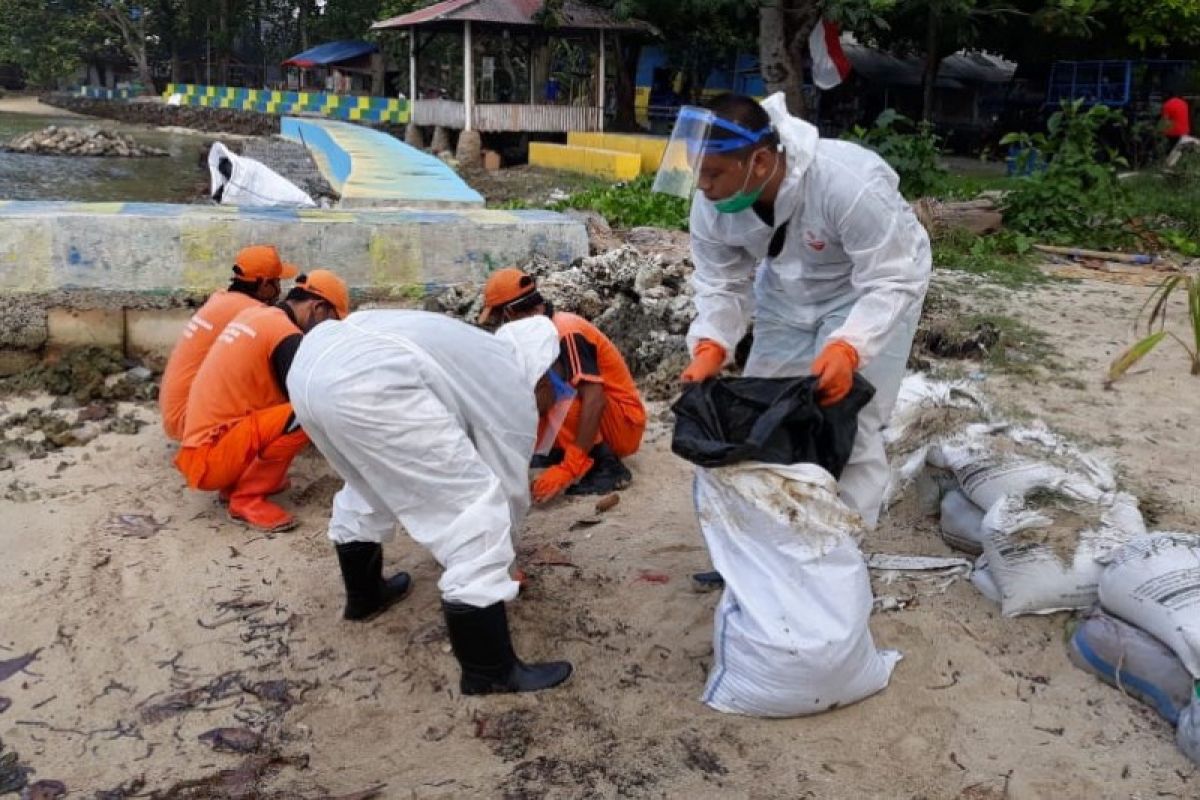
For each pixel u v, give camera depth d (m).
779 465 3.21
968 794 3.00
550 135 25.47
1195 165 15.75
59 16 50.38
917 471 4.59
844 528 3.25
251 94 38.84
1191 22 20.48
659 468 5.38
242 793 3.04
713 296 3.79
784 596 3.27
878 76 28.17
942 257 10.47
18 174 20.50
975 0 19.09
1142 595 3.33
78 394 6.14
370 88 43.41
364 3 42.03
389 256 7.07
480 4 23.52
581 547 4.51
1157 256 11.24
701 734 3.27
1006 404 6.08
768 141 3.23
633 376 6.59
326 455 3.41
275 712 3.41
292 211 7.32
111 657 3.69
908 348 3.71
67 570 4.25
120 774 3.12
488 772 3.12
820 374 3.25
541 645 3.75
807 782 3.07
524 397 3.46
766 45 17.42
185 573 4.27
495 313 4.64
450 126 25.11
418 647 3.75
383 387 3.09
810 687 3.24
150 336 6.62
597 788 3.06
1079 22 18.50
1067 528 3.82
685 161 3.22
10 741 3.25
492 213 7.79
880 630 3.76
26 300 6.38
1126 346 7.48
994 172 21.53
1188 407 6.16
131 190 18.61
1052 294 9.22
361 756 3.21
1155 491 4.90
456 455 3.17
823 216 3.40
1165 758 3.12
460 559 3.23
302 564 4.37
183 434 4.95
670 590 4.12
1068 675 3.53
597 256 7.34
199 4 48.47
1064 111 12.91
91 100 46.22
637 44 25.88
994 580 3.94
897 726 3.29
